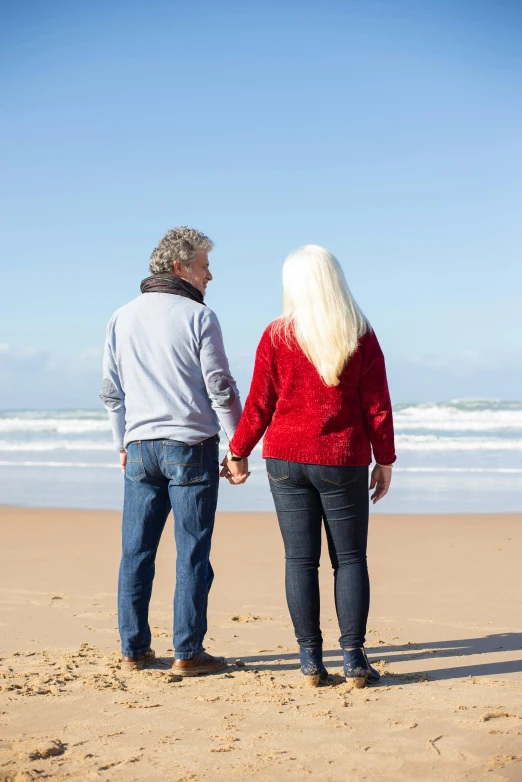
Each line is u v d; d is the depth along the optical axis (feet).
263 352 9.68
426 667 10.59
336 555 9.80
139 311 10.86
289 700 9.21
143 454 10.61
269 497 34.76
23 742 7.90
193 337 10.52
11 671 10.51
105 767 7.28
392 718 8.45
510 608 14.21
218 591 16.12
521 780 6.74
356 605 9.63
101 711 8.88
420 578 17.19
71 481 42.16
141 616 10.75
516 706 8.76
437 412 96.32
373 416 9.62
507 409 99.25
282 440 9.58
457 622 13.23
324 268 9.44
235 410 10.56
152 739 8.00
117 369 11.09
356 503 9.61
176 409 10.47
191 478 10.43
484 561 19.17
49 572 18.40
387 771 7.07
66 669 10.63
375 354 9.58
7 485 40.50
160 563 19.57
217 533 24.26
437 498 33.94
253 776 7.04
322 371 9.29
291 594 9.82
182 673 10.27
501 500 33.19
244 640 12.31
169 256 11.07
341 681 9.95
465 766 7.11
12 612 14.30
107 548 21.94
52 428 93.66
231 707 8.98
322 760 7.37
